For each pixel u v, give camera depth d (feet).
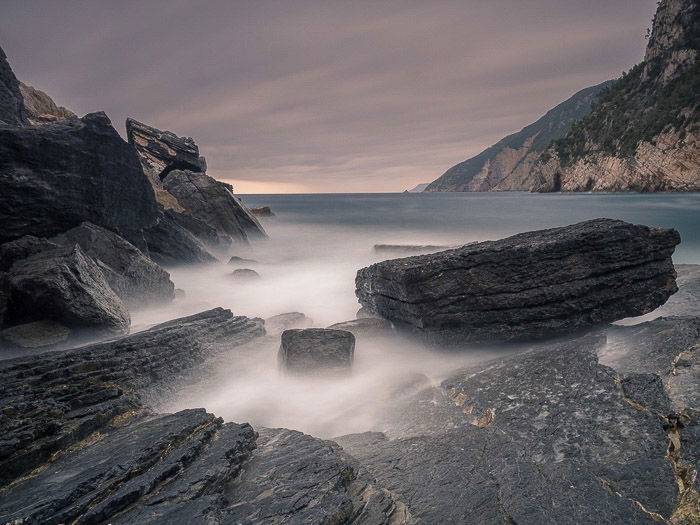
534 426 24.77
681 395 24.21
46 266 48.78
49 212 66.49
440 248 123.34
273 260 126.62
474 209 337.72
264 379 40.14
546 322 40.47
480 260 41.42
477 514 17.84
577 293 40.32
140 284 67.97
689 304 46.57
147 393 33.42
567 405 26.03
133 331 55.01
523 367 32.81
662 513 16.44
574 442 22.45
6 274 50.83
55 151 67.41
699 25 550.77
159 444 20.99
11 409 24.07
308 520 16.37
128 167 79.41
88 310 47.67
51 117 183.93
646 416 22.99
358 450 25.61
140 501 17.57
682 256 107.04
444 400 31.27
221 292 84.17
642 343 32.81
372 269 51.52
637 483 18.22
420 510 18.61
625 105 618.85
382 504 18.63
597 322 40.63
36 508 16.29
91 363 32.94
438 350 41.96
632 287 41.45
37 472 20.35
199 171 173.78
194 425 23.35
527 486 19.04
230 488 19.44
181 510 16.79
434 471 21.65
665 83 565.12
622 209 276.41
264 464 21.44
